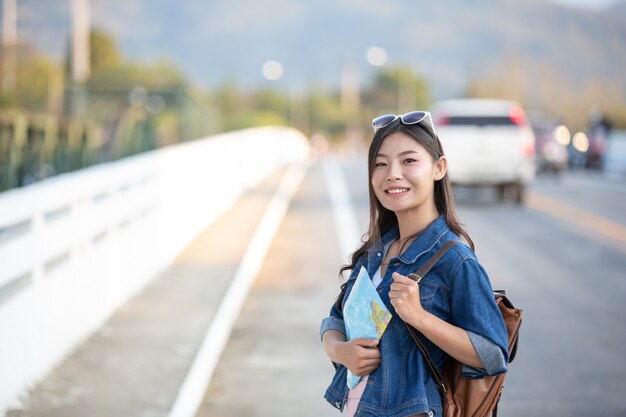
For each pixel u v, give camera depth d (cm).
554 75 13525
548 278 1302
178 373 800
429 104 13712
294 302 1129
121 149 2525
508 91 12675
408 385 369
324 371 842
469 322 362
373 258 399
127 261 1122
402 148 384
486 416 369
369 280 380
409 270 377
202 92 5019
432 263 372
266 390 785
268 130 3841
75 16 4256
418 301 360
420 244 380
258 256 1443
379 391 371
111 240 1042
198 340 912
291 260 1438
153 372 802
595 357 894
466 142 2319
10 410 696
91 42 7238
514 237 1719
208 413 725
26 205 723
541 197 2577
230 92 11838
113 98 4028
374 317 375
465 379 370
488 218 2028
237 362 870
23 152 1719
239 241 1608
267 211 2086
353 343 377
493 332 359
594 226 1900
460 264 368
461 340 357
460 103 2475
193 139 4162
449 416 368
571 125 11469
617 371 847
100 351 866
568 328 1008
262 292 1188
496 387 366
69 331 872
